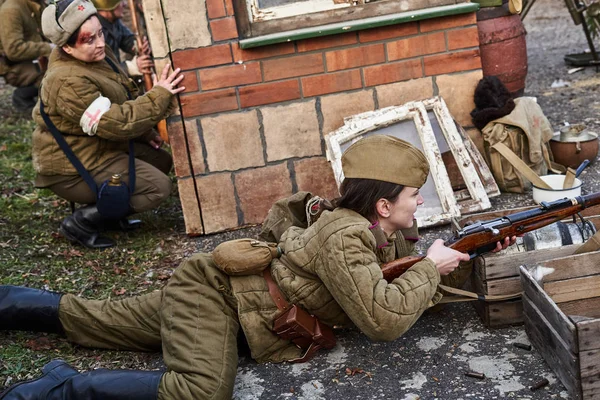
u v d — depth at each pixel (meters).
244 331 3.21
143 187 4.85
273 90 4.86
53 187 4.85
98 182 4.79
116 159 4.82
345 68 4.88
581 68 8.00
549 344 3.03
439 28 4.92
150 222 5.29
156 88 4.70
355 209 3.07
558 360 2.97
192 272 3.24
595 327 2.75
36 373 3.44
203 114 4.84
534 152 4.90
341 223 3.03
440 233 4.60
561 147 5.15
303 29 4.79
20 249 4.93
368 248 3.02
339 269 2.96
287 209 3.52
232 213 5.00
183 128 4.85
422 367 3.25
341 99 4.92
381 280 2.97
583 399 2.82
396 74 4.94
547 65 8.38
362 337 3.51
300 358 3.32
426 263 3.09
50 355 3.58
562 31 9.93
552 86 7.48
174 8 4.68
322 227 3.07
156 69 4.77
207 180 4.93
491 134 4.91
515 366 3.18
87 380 2.93
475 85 5.03
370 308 2.92
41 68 8.30
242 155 4.93
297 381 3.24
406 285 3.00
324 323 3.29
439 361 3.28
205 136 4.87
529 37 9.91
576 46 9.08
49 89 4.59
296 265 3.14
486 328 3.48
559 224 3.52
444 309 3.69
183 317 3.14
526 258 3.36
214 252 3.20
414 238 3.41
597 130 6.05
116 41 7.21
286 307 3.21
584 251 3.31
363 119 4.82
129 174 4.80
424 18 4.82
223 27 4.73
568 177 4.42
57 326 3.54
